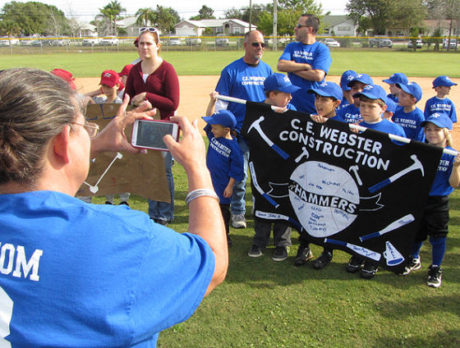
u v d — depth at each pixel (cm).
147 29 429
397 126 360
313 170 330
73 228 88
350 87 511
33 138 87
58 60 3203
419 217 301
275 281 359
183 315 96
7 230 88
